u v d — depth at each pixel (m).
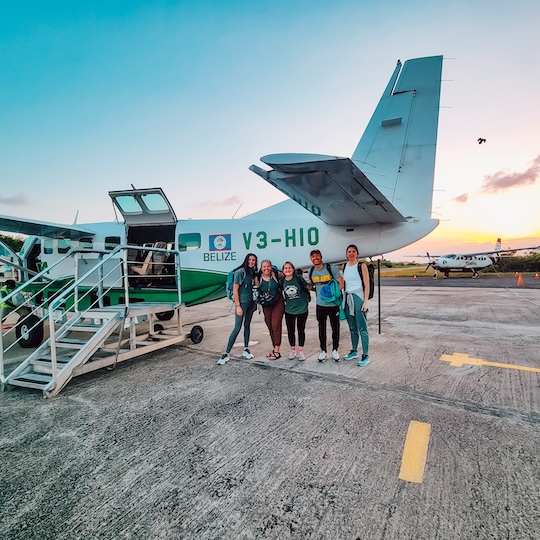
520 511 1.72
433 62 6.08
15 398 3.44
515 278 24.67
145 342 5.27
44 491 1.97
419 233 6.00
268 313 4.57
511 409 2.92
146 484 2.02
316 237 6.43
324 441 2.46
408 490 1.90
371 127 6.35
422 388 3.45
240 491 1.94
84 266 6.96
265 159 3.56
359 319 4.23
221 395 3.38
